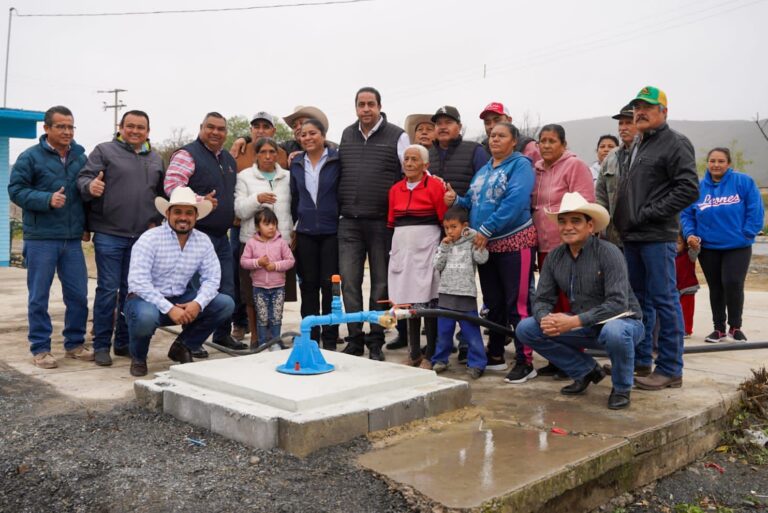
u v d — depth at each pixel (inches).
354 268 211.3
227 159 220.1
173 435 137.7
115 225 202.4
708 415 154.0
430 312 170.6
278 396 134.9
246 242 226.7
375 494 109.3
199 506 106.3
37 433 139.1
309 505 106.3
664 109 165.2
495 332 200.2
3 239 596.1
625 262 162.1
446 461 120.7
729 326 248.5
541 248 190.9
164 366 203.2
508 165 183.5
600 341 154.3
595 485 125.3
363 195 207.2
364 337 219.0
